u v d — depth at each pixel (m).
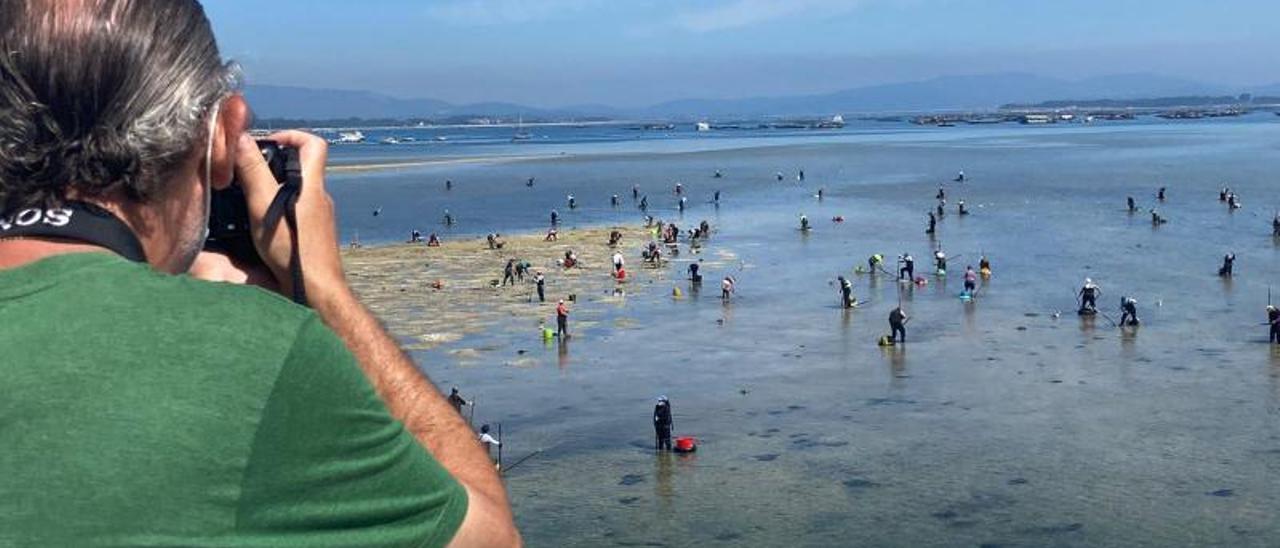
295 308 2.55
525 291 59.91
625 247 77.62
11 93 2.54
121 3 2.66
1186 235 78.38
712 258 72.31
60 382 2.30
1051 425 33.44
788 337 47.81
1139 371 40.28
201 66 2.78
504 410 36.38
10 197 2.57
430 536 2.60
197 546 2.30
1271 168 135.62
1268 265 64.19
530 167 169.62
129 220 2.74
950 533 24.80
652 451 31.50
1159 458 29.98
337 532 2.47
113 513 2.25
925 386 38.62
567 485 28.69
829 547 24.12
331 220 3.32
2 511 2.23
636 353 44.97
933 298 56.91
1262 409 34.72
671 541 24.70
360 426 2.50
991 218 92.25
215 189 3.06
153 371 2.34
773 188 125.81
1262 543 23.89
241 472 2.35
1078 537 24.44
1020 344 45.50
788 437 32.62
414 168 168.38
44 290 2.45
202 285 2.54
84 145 2.58
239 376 2.38
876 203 106.62
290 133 3.38
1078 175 134.12
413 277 65.06
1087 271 63.94
